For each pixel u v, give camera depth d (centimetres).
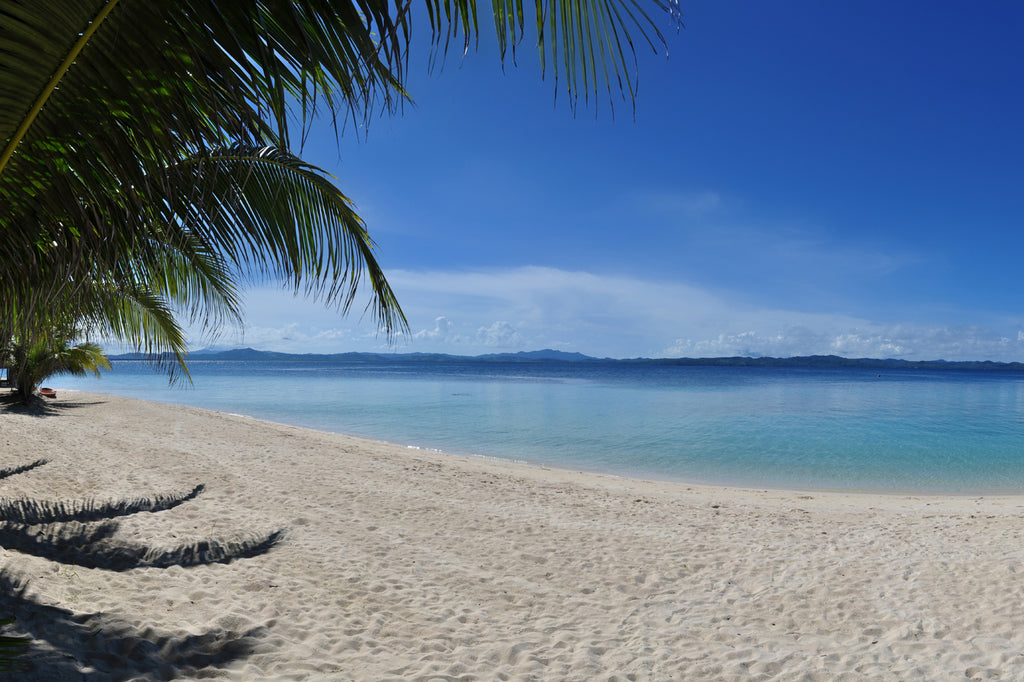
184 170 193
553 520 808
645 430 2273
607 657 412
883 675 393
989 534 753
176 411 2036
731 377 9825
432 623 456
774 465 1600
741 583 579
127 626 373
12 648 199
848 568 616
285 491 894
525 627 462
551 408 3209
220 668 344
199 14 158
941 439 2089
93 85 171
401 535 696
